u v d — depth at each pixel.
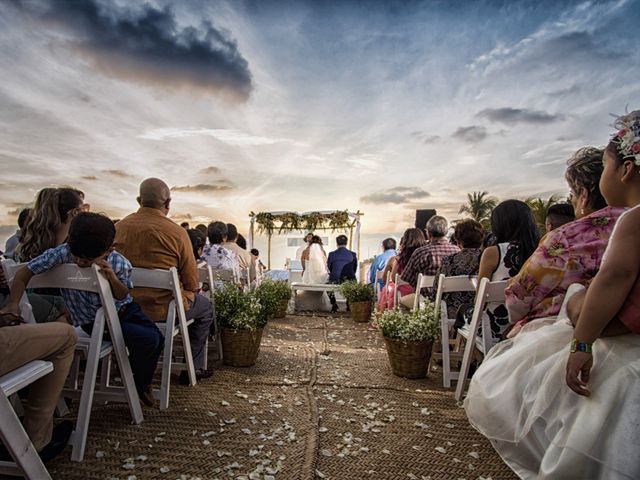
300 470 1.99
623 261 1.18
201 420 2.53
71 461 2.02
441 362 3.91
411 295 4.45
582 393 1.30
